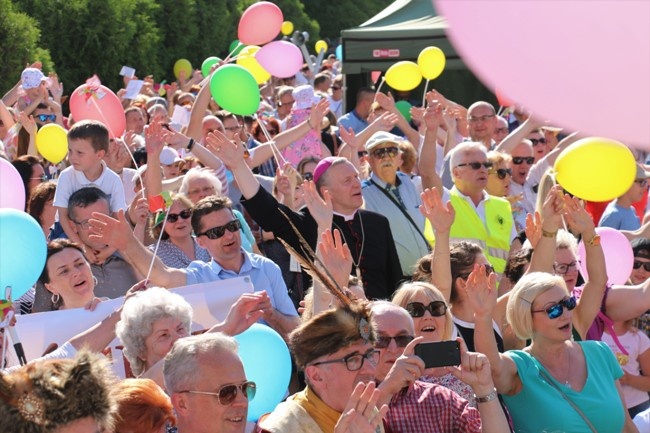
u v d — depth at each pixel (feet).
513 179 52.34
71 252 28.86
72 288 28.55
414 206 43.09
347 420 18.60
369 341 20.52
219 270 32.42
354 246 36.63
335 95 100.99
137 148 56.03
